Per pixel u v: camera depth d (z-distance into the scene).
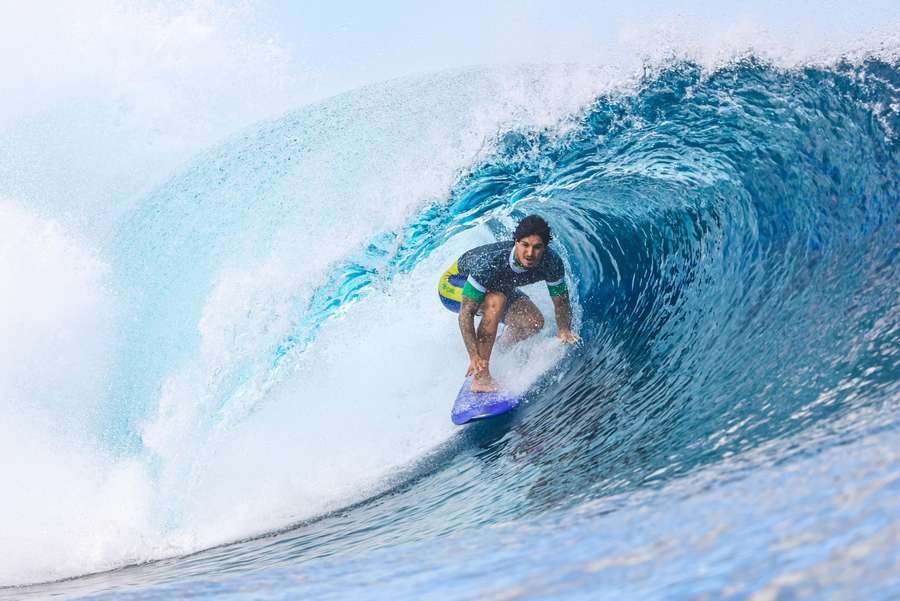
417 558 7.48
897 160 15.95
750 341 13.71
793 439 8.66
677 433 11.54
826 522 4.29
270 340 19.78
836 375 10.55
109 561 15.81
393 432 17.69
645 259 19.45
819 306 13.34
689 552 4.63
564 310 18.31
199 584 8.43
